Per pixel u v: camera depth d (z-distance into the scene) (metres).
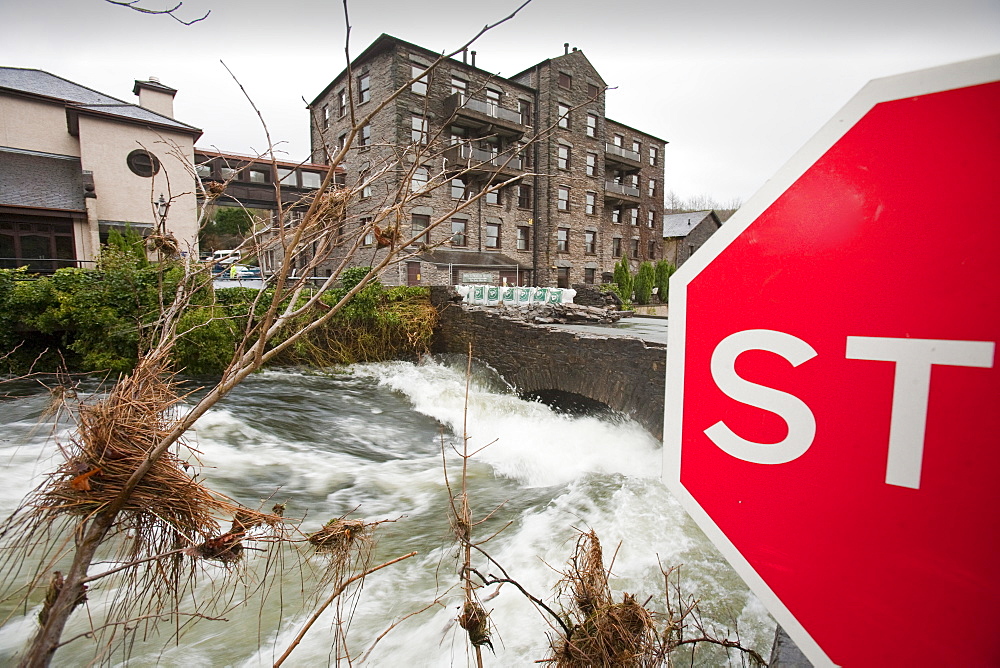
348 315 15.18
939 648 0.68
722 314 0.92
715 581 4.38
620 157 32.69
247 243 2.49
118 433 1.62
